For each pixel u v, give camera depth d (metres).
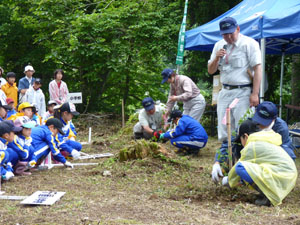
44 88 15.66
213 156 7.14
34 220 3.28
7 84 8.96
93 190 4.39
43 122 7.22
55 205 3.73
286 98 13.45
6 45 15.33
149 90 14.71
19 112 6.91
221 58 4.98
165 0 13.45
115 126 11.48
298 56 11.66
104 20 12.25
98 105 14.24
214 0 11.88
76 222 3.20
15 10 14.39
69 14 12.92
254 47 4.77
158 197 4.11
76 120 12.20
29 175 5.27
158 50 12.35
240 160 4.06
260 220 3.36
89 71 12.96
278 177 3.79
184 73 14.16
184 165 5.65
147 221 3.25
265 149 3.90
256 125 4.27
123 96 15.09
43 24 13.20
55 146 5.72
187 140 6.98
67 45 13.03
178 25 12.59
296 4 6.29
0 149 4.80
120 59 12.92
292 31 6.10
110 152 7.52
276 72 12.55
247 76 4.89
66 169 5.65
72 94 9.70
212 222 3.26
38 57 14.92
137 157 5.82
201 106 7.66
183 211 3.57
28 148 5.33
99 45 11.91
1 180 4.86
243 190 4.42
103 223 3.16
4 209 3.65
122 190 4.42
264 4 7.16
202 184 4.73
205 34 8.05
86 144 8.52
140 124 8.12
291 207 3.83
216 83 9.41
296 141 7.34
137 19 12.41
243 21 6.93
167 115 7.70
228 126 4.48
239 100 4.89
